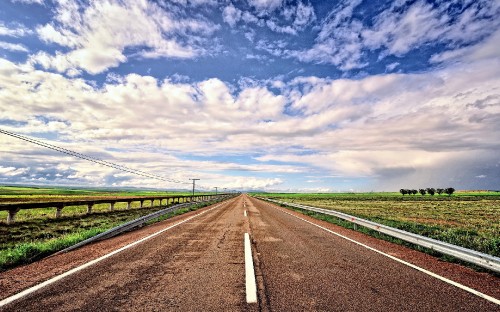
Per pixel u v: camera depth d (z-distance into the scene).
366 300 4.02
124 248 7.72
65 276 5.11
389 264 6.17
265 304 3.85
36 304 3.83
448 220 19.02
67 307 3.74
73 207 31.72
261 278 5.04
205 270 5.55
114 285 4.62
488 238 9.98
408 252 7.57
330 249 7.79
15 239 10.51
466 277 5.25
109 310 3.66
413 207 36.91
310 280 4.94
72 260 6.36
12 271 5.45
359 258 6.71
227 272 5.41
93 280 4.88
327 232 11.41
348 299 4.05
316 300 4.00
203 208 27.72
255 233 10.76
